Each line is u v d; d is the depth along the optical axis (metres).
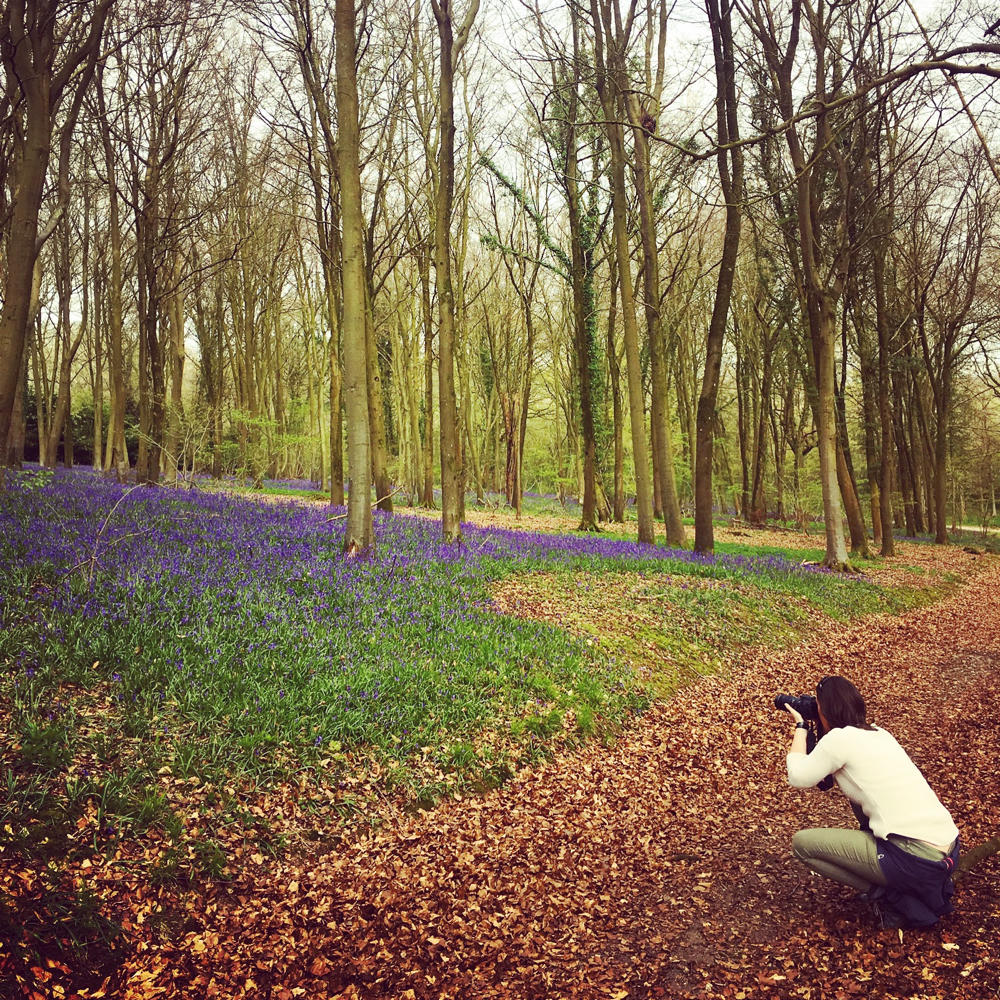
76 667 6.09
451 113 14.52
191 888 4.41
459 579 11.91
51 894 3.85
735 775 7.28
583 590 12.91
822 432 21.19
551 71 20.48
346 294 12.02
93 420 42.56
